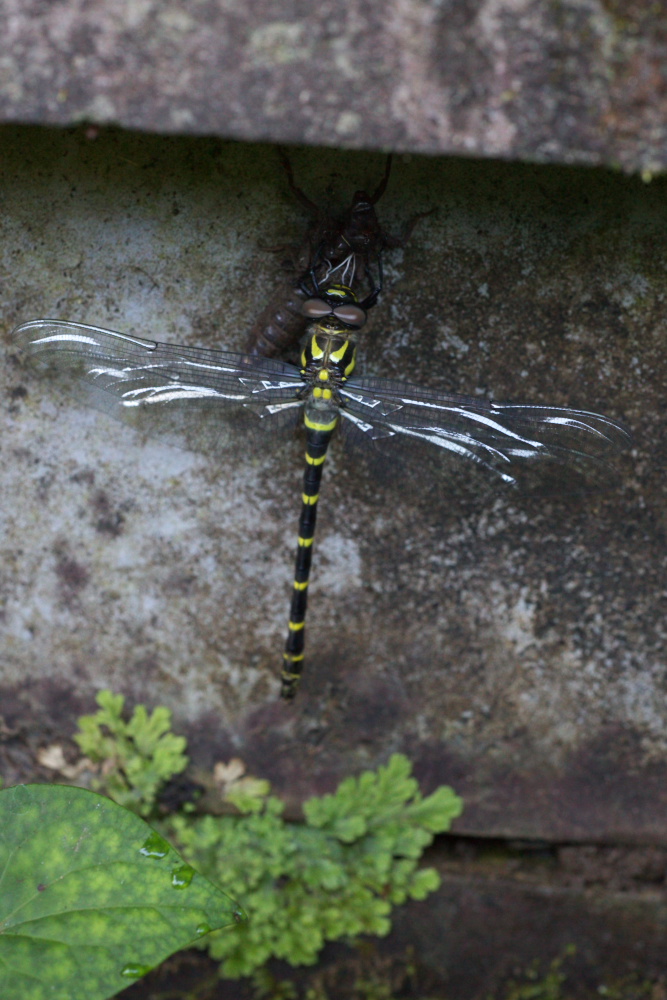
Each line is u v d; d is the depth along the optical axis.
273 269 0.56
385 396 0.56
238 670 0.60
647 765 0.60
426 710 0.60
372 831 0.61
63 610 0.60
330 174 0.55
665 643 0.59
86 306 0.57
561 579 0.58
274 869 0.61
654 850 0.61
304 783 0.61
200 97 0.49
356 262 0.55
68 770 0.61
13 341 0.56
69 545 0.59
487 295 0.56
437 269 0.56
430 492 0.57
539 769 0.60
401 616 0.59
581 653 0.59
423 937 0.62
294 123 0.49
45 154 0.55
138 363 0.55
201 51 0.49
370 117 0.49
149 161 0.55
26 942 0.51
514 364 0.57
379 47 0.49
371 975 0.62
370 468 0.57
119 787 0.61
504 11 0.49
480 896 0.61
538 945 0.62
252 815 0.61
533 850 0.62
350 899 0.61
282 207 0.55
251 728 0.61
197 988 0.62
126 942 0.51
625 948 0.62
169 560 0.59
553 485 0.56
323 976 0.62
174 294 0.56
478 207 0.55
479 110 0.49
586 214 0.55
